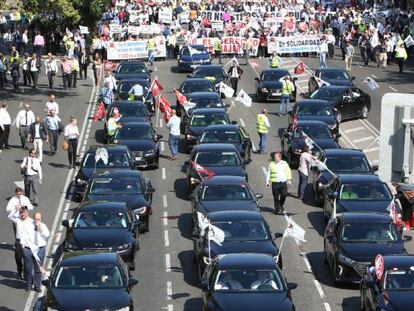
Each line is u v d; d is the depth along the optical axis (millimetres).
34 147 48125
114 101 58312
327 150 43750
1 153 51562
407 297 26016
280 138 54875
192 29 93625
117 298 26453
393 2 100938
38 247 30625
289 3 109750
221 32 93750
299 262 33906
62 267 27453
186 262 33812
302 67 70500
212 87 61562
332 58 86188
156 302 29750
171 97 66500
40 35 80562
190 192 42375
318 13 100562
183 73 77375
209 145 44094
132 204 37281
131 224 33312
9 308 29406
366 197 37438
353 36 94438
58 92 69250
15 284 31750
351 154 43000
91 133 56094
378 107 64062
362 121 59844
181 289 30969
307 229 38125
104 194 37938
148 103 61625
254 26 92688
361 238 31391
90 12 82562
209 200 36625
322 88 60281
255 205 36344
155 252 34938
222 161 42812
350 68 79750
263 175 46750
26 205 33312
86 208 33594
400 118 16219
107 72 68438
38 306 27328
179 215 39969
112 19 96188
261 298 26109
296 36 86875
